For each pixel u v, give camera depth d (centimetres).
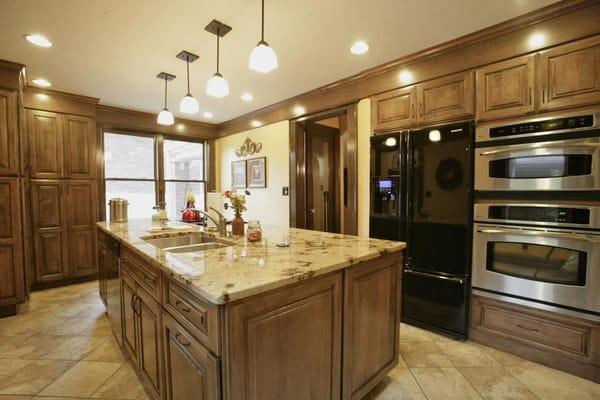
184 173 509
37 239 350
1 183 277
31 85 334
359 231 321
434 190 249
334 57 267
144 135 462
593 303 183
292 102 391
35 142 345
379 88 293
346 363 151
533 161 202
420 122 261
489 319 227
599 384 184
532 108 203
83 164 379
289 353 124
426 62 257
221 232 227
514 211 211
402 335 249
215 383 106
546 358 204
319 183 439
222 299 98
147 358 167
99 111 410
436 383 187
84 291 353
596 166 179
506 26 210
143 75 307
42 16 203
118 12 199
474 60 230
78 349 227
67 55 262
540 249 202
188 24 214
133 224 292
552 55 195
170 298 138
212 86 208
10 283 284
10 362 210
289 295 121
